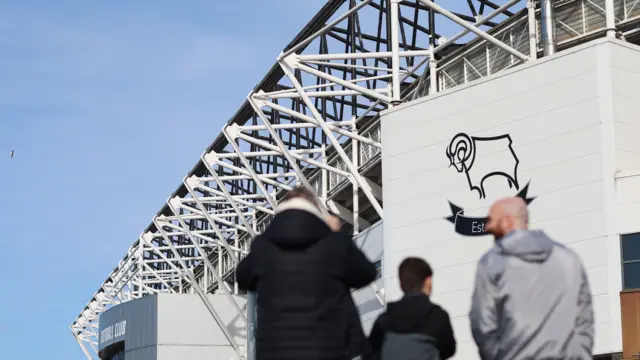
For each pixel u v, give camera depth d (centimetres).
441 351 774
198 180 6303
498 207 724
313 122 4825
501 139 3181
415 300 777
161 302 6712
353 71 5041
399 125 3475
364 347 679
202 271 8938
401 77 4425
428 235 3328
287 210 687
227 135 5288
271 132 4669
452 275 3234
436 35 4725
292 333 664
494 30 3869
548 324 681
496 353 692
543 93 3095
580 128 2998
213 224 6394
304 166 5966
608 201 2903
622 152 2942
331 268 675
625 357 2777
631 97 2991
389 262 3431
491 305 692
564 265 694
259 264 680
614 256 2866
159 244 9375
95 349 11069
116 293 9756
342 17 3878
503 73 3203
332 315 670
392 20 3850
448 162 3312
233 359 6731
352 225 5447
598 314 2873
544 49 3444
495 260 697
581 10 3578
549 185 3044
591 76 2994
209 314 6775
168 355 6656
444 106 3353
